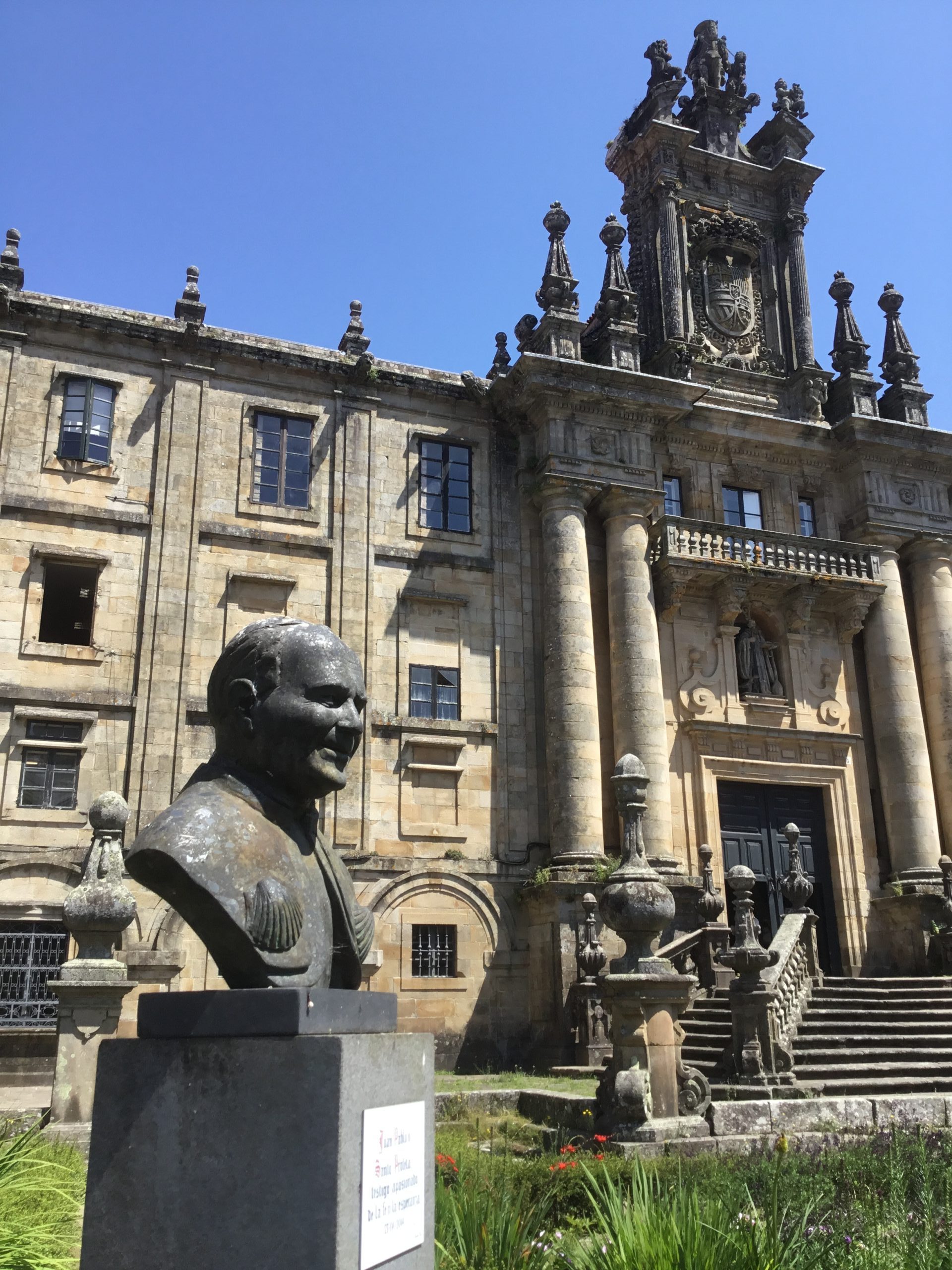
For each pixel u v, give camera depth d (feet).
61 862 67.87
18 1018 65.57
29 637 71.46
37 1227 20.56
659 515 86.74
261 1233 14.51
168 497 76.74
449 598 81.71
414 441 84.99
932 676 91.50
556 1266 20.90
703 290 98.63
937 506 96.17
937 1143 35.29
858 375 97.60
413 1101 16.60
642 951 39.93
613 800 80.07
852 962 84.33
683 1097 39.42
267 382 82.23
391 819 76.64
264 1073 14.98
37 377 75.97
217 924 16.31
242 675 18.45
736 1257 18.88
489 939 76.18
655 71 102.17
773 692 88.43
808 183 104.47
